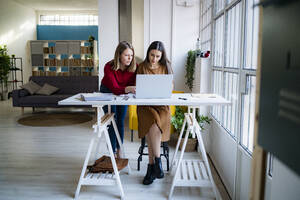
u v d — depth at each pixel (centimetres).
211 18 355
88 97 219
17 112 688
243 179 213
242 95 223
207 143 365
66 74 1138
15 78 1022
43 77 698
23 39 1160
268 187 165
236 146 229
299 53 69
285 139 75
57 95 655
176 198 244
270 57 83
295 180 118
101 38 521
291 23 72
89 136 461
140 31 641
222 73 301
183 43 499
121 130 311
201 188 265
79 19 1315
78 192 243
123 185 270
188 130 244
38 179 285
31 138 448
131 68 279
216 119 329
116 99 226
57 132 487
